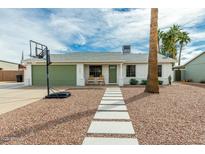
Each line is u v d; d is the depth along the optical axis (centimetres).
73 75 1928
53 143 397
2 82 2689
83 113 661
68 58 1997
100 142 404
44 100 961
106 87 1666
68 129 484
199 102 868
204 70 2355
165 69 1975
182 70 2952
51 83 1931
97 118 595
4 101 938
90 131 470
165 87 1666
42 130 475
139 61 1950
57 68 1931
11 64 3997
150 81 1211
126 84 2003
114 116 621
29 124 526
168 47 3434
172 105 799
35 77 1936
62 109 729
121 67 1873
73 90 1422
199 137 421
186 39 3412
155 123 533
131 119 582
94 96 1086
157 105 802
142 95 1109
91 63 1908
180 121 550
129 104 831
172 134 441
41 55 1252
